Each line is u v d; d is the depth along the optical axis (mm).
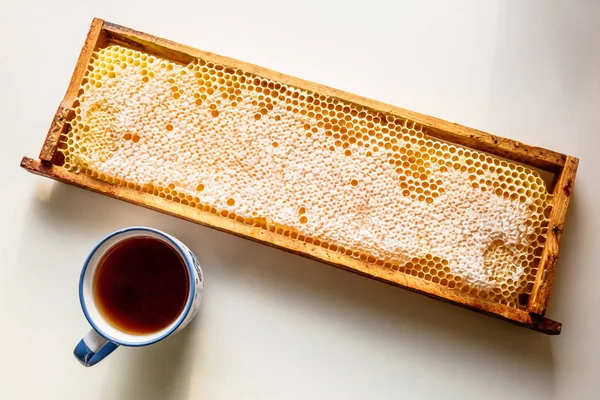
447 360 686
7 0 713
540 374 683
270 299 691
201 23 710
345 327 688
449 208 649
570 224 694
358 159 651
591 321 687
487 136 643
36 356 689
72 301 692
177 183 650
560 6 709
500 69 708
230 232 649
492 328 688
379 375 685
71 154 652
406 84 707
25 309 691
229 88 658
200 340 690
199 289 655
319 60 708
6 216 698
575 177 683
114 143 652
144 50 668
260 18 710
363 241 644
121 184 652
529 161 654
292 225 645
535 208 647
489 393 682
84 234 696
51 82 708
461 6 711
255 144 652
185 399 685
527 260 648
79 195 698
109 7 710
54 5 710
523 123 703
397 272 636
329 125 655
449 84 707
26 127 705
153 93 653
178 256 648
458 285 650
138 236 637
